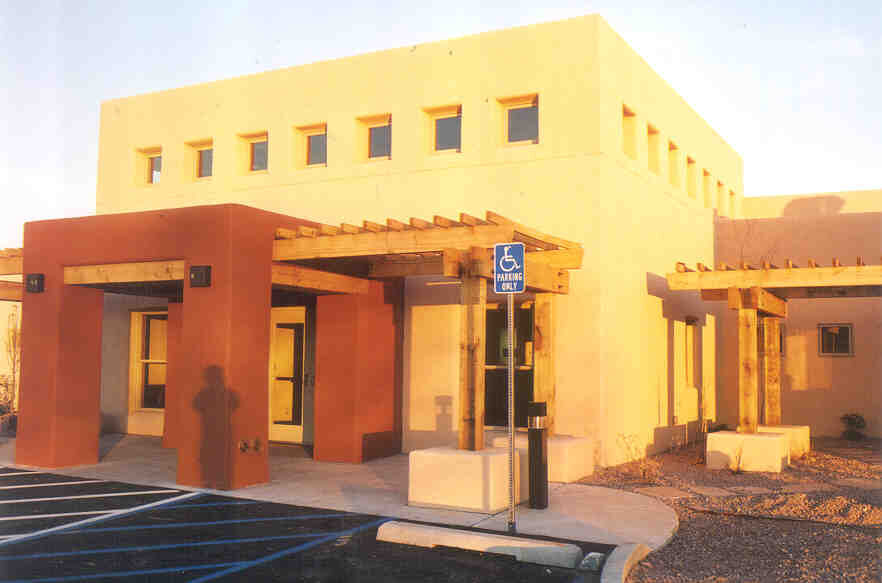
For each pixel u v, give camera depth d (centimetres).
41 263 1212
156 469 1176
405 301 1385
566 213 1243
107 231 1145
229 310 1015
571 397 1216
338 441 1259
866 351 1723
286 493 987
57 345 1186
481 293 943
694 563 679
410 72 1381
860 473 1179
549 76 1273
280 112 1494
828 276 1172
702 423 1695
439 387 1345
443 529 740
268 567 657
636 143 1381
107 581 615
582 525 805
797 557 696
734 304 1231
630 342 1320
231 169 1534
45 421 1187
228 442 1004
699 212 1766
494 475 876
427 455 906
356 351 1255
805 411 1761
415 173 1366
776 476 1141
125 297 1638
